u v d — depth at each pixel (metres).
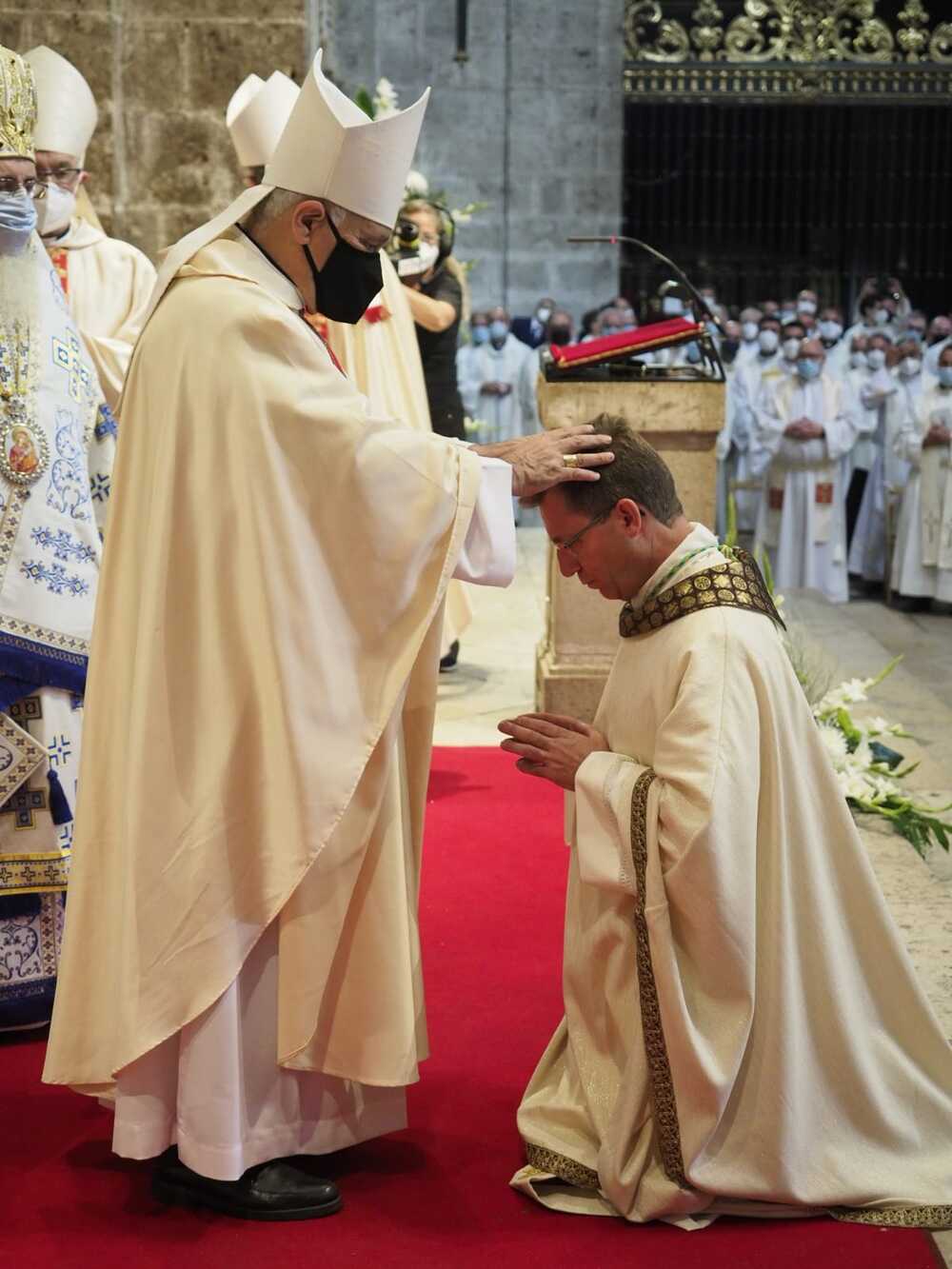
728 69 14.94
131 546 2.65
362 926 2.67
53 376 3.35
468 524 2.59
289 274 2.71
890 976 2.72
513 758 5.70
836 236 17.27
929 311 17.09
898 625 8.80
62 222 4.09
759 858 2.60
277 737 2.55
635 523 2.65
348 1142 2.78
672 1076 2.57
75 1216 2.70
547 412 5.31
